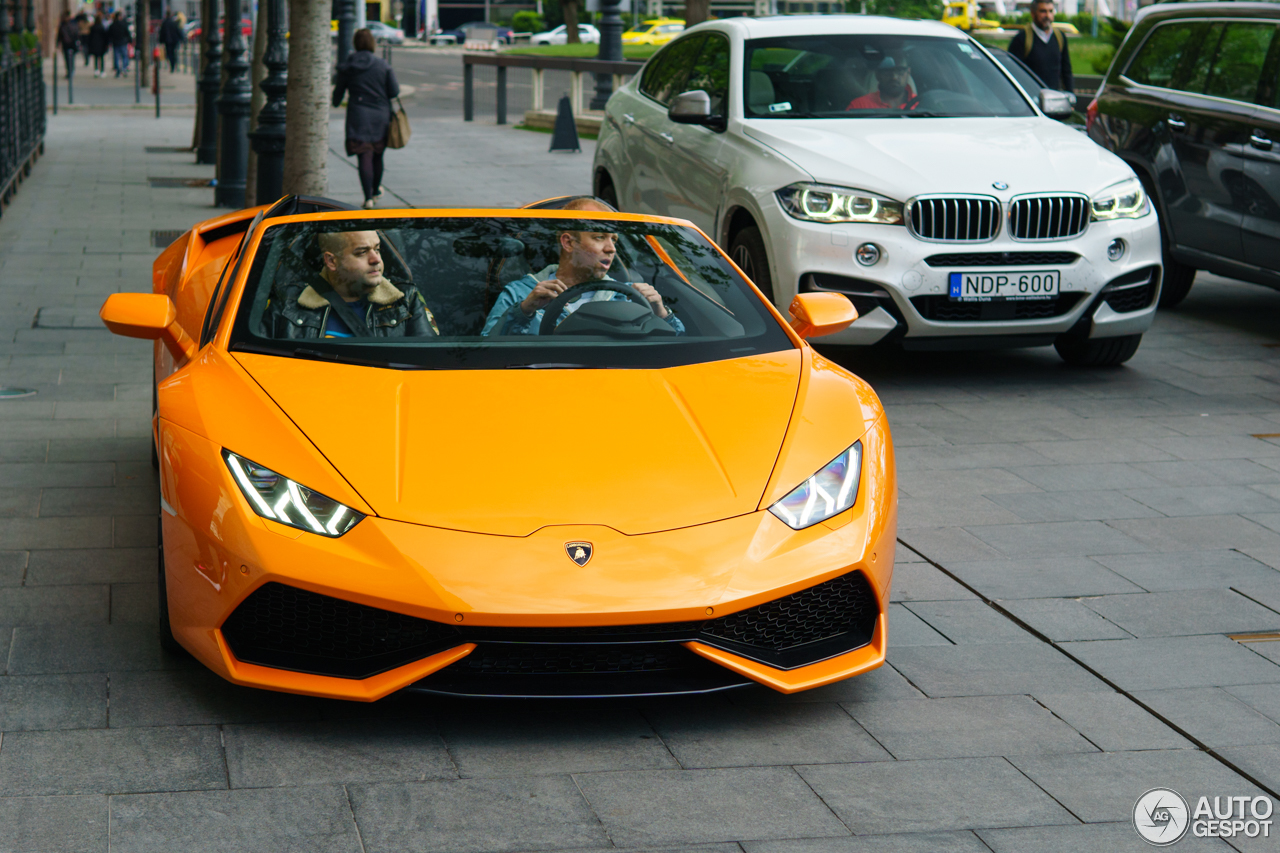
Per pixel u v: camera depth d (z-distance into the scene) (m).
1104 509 5.61
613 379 3.96
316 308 4.23
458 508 3.36
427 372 3.93
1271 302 10.50
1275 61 8.96
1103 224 7.36
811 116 8.15
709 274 4.69
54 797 3.09
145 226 13.15
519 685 3.37
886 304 7.16
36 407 6.79
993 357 8.52
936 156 7.42
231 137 14.77
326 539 3.31
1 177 14.16
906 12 40.38
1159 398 7.49
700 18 20.98
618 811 3.11
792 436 3.76
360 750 3.37
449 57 61.22
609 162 10.04
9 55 15.78
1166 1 10.41
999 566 4.91
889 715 3.68
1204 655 4.14
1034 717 3.68
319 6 10.34
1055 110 8.49
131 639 4.02
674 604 3.27
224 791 3.15
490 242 4.57
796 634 3.57
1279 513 5.59
